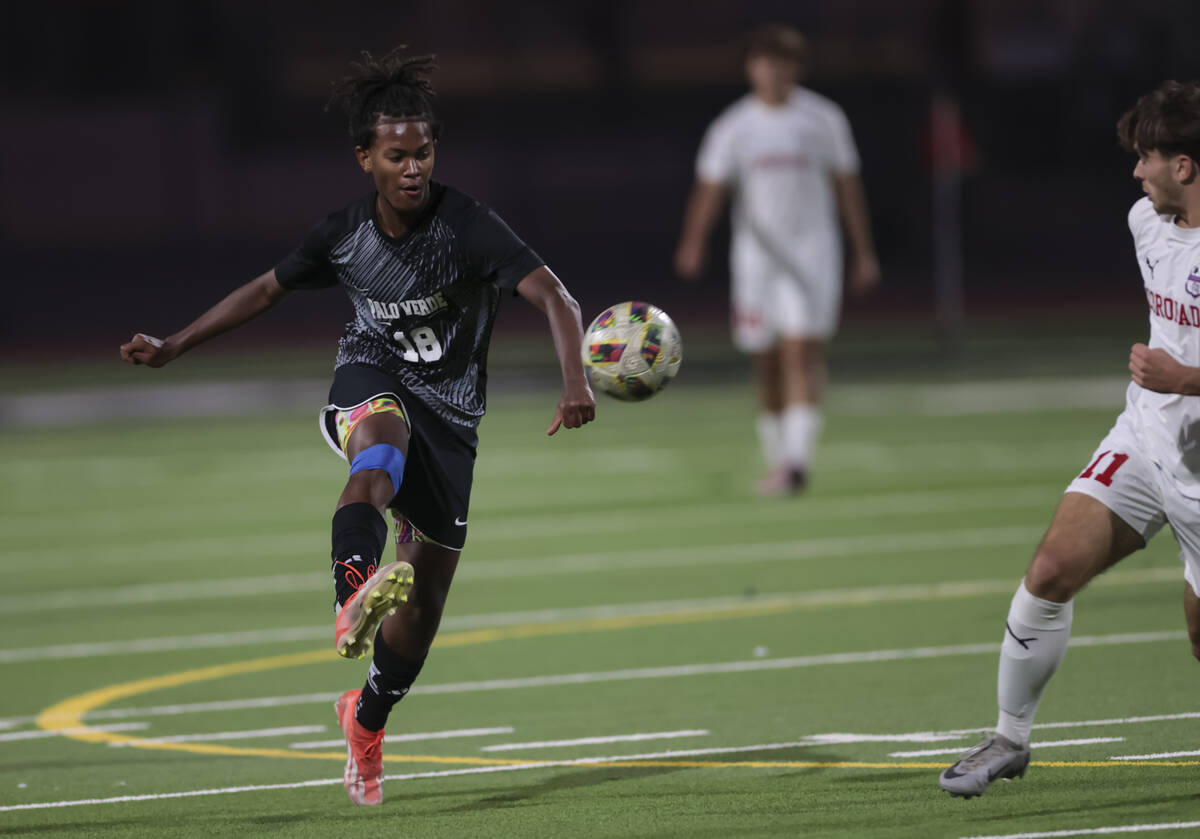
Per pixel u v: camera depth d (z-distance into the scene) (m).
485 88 198.00
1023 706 19.50
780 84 49.50
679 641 32.28
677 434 67.75
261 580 40.94
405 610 20.02
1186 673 27.17
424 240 19.17
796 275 49.62
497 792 21.58
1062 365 85.88
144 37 176.25
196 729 26.59
